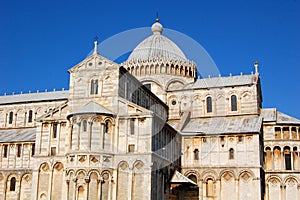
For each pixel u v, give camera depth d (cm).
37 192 7275
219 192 8262
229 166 8300
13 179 8794
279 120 9288
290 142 8988
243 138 8381
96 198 6656
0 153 9025
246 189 8106
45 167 7362
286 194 8769
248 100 9412
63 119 7419
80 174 6762
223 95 9625
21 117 10594
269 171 8931
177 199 8038
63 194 7038
